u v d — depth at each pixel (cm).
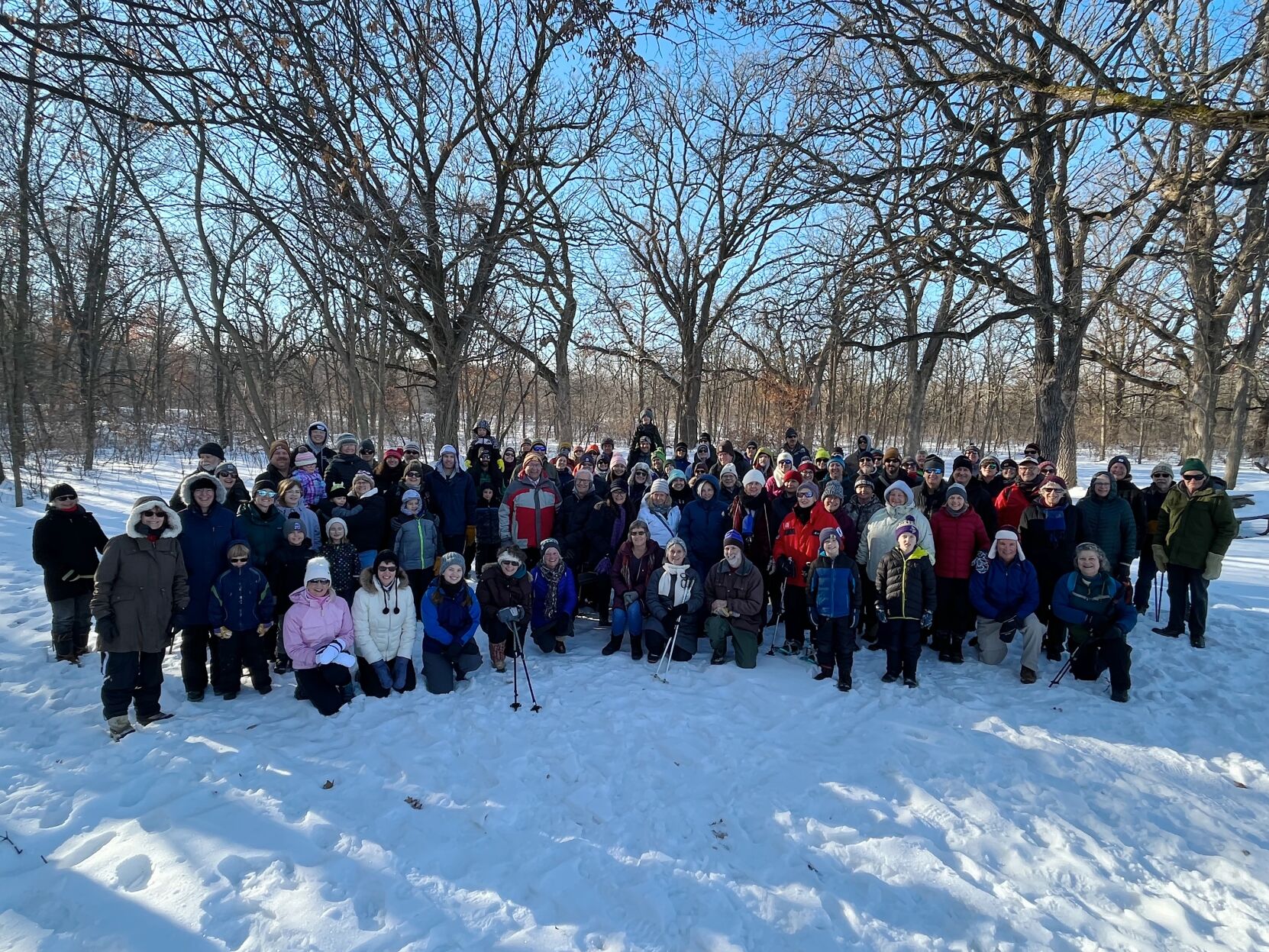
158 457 2300
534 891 344
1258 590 941
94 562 622
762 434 2414
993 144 1075
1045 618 679
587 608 849
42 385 1691
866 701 575
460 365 1276
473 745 489
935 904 346
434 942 306
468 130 1128
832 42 879
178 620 522
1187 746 509
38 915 321
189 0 522
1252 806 440
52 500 604
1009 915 339
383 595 572
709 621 660
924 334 1295
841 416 3266
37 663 614
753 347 2262
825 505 683
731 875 362
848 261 976
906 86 911
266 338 2450
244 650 563
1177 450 3559
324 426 851
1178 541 704
